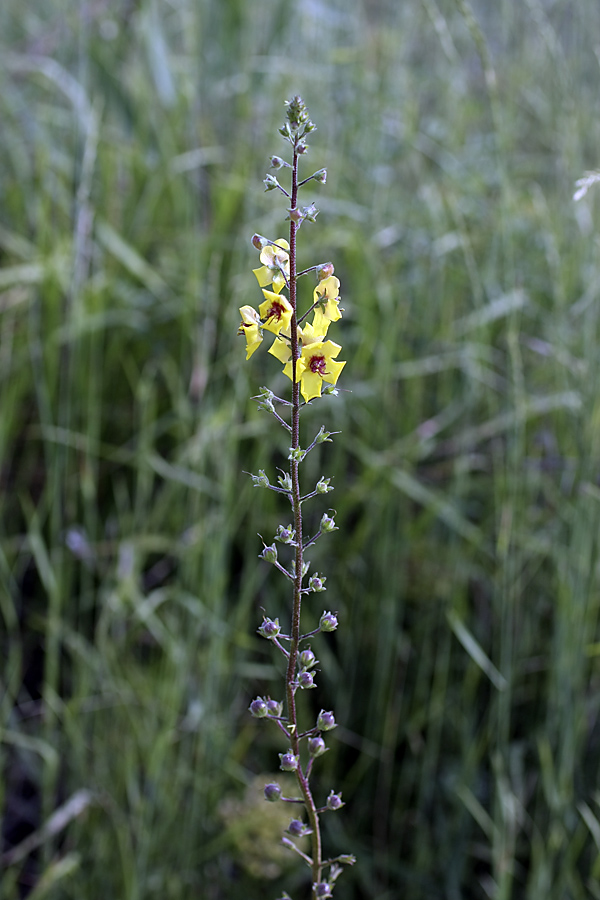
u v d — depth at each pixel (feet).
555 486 11.30
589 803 9.44
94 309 11.93
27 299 12.24
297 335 4.55
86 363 11.96
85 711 9.82
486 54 9.03
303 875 9.63
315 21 15.72
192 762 9.72
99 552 10.95
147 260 13.79
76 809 9.02
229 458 10.03
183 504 11.40
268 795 4.93
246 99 14.06
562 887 8.74
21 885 9.98
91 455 11.37
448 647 10.03
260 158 14.07
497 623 10.51
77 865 9.07
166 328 13.07
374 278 12.77
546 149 14.90
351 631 10.80
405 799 10.21
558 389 11.06
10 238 12.91
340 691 10.52
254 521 10.84
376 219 13.06
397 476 10.62
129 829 9.16
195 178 13.47
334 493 11.63
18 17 17.01
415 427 12.02
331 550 11.37
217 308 12.14
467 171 14.56
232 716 10.36
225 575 10.28
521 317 12.76
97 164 12.91
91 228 12.52
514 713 10.53
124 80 14.46
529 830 9.85
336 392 4.61
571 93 11.79
